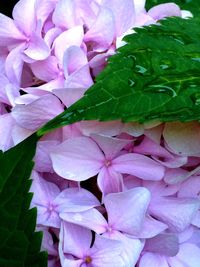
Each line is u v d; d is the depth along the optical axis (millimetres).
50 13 240
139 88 194
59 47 224
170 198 223
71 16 232
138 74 198
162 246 220
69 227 208
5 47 242
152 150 215
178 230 221
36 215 200
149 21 238
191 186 225
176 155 213
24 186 202
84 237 209
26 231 199
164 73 201
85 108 188
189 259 227
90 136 207
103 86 193
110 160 215
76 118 187
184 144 208
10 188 202
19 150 206
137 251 208
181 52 213
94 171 215
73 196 216
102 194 216
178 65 206
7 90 218
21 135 217
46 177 225
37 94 219
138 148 217
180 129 209
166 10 257
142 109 190
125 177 222
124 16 234
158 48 212
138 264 222
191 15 272
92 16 234
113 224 210
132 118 188
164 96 193
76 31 225
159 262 223
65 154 212
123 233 212
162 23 232
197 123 210
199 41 224
